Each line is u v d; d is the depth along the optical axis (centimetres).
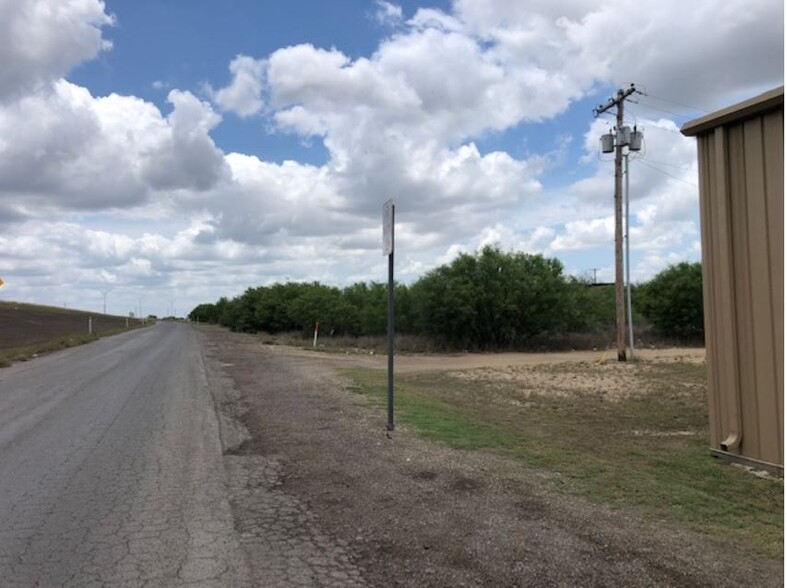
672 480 669
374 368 2114
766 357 714
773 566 429
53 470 702
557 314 3581
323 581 408
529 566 423
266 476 671
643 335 3956
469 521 511
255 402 1226
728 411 765
